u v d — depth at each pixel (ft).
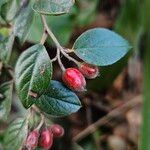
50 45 1.06
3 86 0.82
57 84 0.73
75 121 1.41
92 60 0.69
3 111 0.81
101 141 1.46
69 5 0.68
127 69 1.51
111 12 1.51
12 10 0.80
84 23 1.33
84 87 0.65
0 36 0.83
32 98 0.67
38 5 0.69
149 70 1.27
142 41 1.46
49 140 0.71
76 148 1.21
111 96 1.49
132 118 1.50
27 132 0.76
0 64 0.86
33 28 0.93
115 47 0.70
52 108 0.73
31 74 0.67
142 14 1.32
